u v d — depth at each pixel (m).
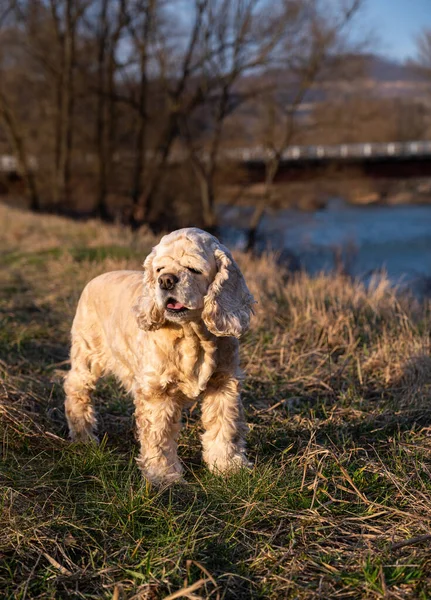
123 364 4.33
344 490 3.62
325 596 2.79
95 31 27.28
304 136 25.44
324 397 5.20
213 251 3.68
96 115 30.38
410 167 31.61
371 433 4.45
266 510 3.42
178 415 3.93
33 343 6.81
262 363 5.88
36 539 3.15
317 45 22.08
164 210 28.56
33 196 29.58
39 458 4.07
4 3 26.80
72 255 11.80
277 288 8.11
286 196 32.66
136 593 2.82
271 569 2.98
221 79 24.08
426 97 31.97
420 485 3.64
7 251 13.71
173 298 3.49
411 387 5.09
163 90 27.22
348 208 36.53
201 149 27.33
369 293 7.69
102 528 3.30
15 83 30.97
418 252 22.05
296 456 3.99
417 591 2.78
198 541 3.16
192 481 3.91
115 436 4.64
